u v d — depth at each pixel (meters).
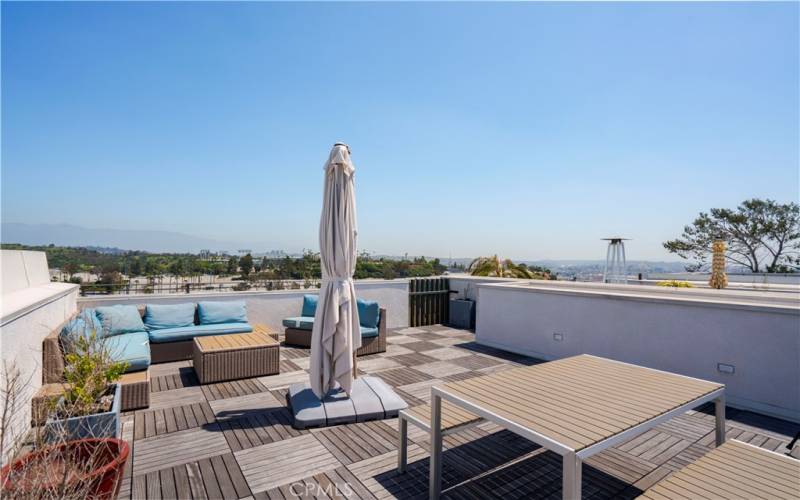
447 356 6.08
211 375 4.57
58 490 1.73
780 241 14.95
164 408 3.80
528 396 2.30
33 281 5.02
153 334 5.36
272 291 7.35
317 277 7.82
